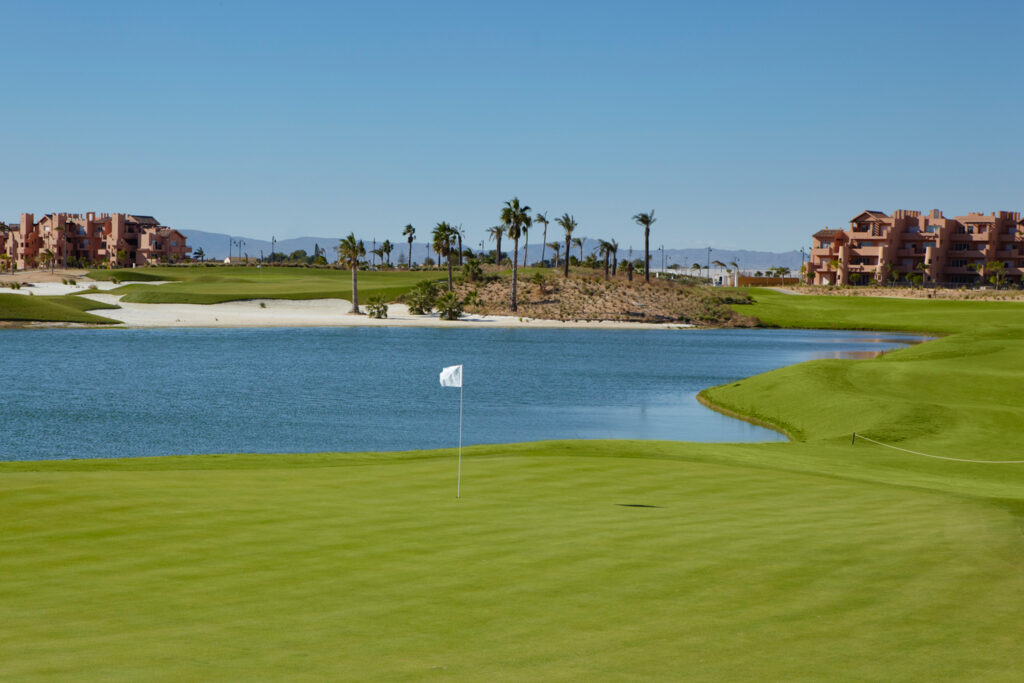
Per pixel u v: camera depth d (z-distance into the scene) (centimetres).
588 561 1570
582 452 2934
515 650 1159
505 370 8650
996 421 4169
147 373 7781
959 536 1747
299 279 19975
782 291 19675
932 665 1112
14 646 1150
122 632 1209
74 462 2636
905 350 6994
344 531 1762
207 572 1490
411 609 1319
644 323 15600
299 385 7119
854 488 2292
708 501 2106
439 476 2381
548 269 19150
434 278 19875
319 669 1084
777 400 5541
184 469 2522
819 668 1101
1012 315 15362
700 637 1210
